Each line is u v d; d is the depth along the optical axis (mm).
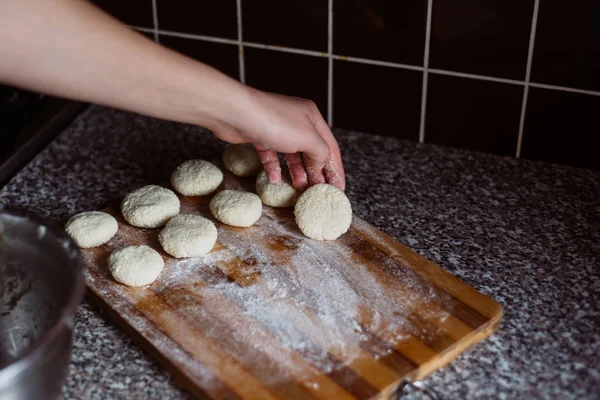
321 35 1210
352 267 929
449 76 1162
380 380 764
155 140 1269
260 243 975
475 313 850
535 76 1110
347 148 1235
